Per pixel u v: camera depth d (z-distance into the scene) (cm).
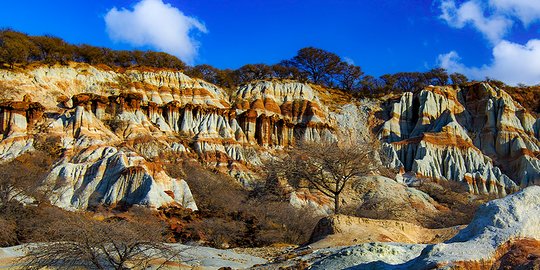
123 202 5706
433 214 6038
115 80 9350
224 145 8600
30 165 6219
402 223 3638
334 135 9731
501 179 8675
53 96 8412
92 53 9806
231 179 7625
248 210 5584
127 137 7650
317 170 5438
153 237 2853
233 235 4775
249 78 11425
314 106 10306
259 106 10144
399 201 6431
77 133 7225
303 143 5653
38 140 7006
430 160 9056
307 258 2536
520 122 10219
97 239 2614
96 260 2611
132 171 5925
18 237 4047
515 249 1672
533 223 1780
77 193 5909
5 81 8200
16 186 5034
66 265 2670
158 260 2975
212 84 10412
